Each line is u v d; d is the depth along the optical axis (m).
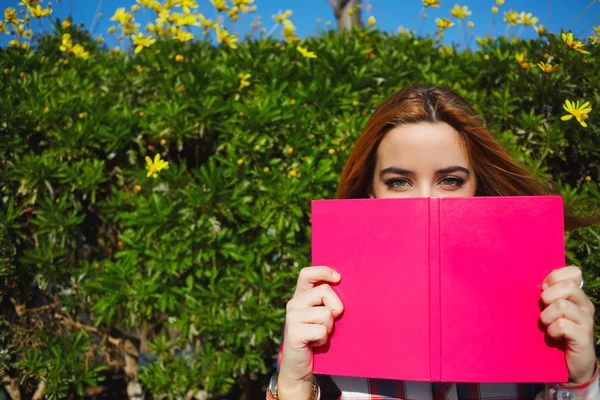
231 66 2.84
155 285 2.41
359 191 1.54
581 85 2.45
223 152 2.67
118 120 2.58
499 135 2.45
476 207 1.20
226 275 2.48
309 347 1.23
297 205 2.43
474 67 2.80
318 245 1.26
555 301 1.14
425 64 2.89
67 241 2.58
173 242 2.42
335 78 2.78
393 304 1.21
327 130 2.54
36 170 2.47
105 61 3.07
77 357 2.58
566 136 2.44
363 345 1.21
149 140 2.66
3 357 2.52
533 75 2.54
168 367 2.49
